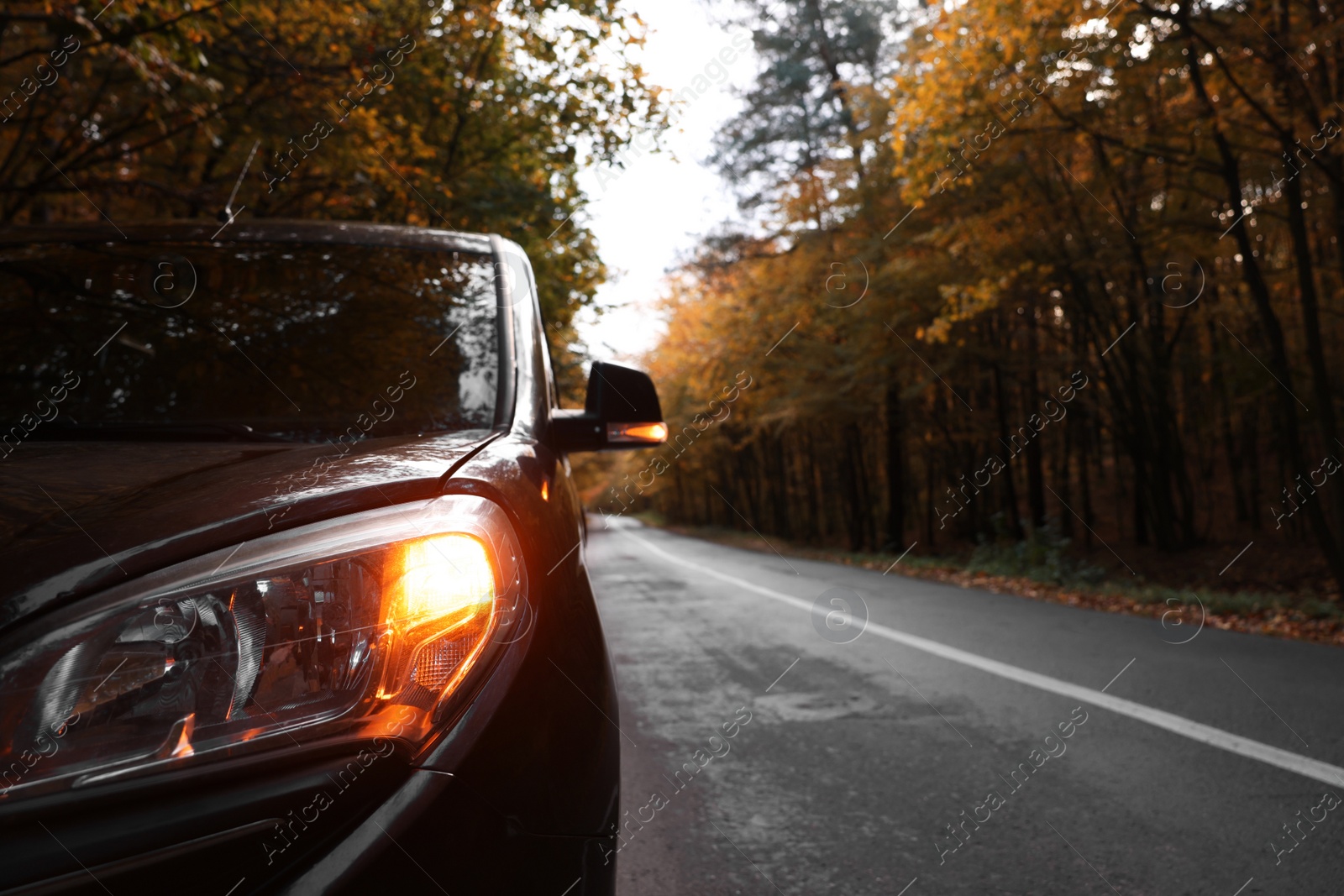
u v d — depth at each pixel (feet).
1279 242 51.06
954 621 25.88
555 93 31.71
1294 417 40.14
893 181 63.05
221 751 3.48
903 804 10.75
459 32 30.12
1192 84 36.45
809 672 18.66
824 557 69.21
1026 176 49.75
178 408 6.15
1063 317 67.97
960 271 57.36
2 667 3.35
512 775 3.86
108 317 6.96
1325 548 37.99
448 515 4.27
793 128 76.48
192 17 18.25
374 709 3.71
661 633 24.56
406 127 29.25
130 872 3.26
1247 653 19.66
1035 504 77.41
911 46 49.26
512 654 4.09
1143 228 46.80
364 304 7.28
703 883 8.69
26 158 22.66
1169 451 70.08
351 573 3.90
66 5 16.70
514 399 6.48
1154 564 65.46
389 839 3.51
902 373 66.03
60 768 3.30
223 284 7.39
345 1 25.25
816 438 109.91
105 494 4.23
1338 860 8.70
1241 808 10.16
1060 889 8.30
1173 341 64.90
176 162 26.73
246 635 3.66
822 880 8.68
